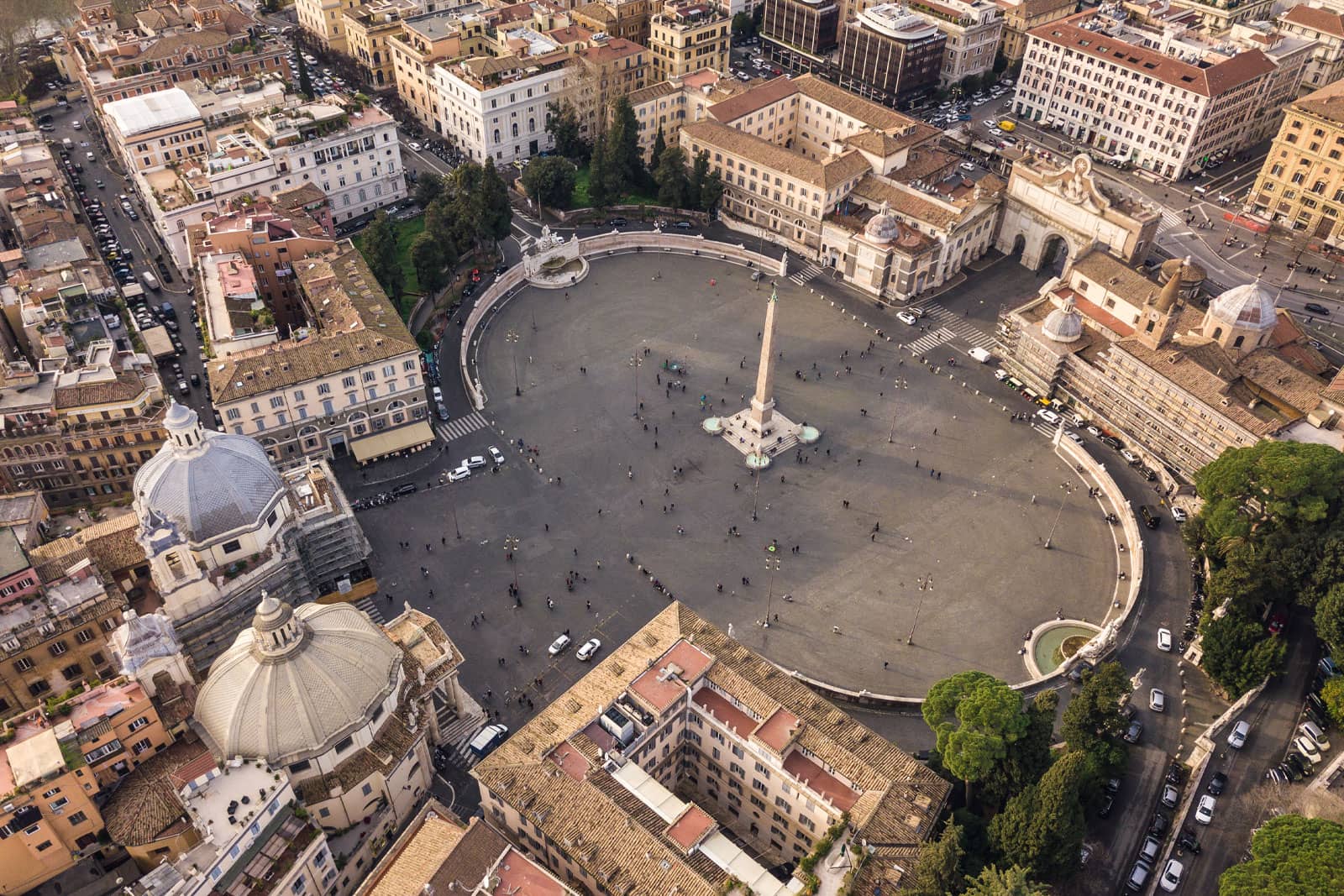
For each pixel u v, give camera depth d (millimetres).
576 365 188250
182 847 101812
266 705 106438
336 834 111250
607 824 100688
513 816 105688
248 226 184250
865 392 183500
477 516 157875
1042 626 142375
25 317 169250
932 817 103000
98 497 159375
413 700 116938
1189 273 195750
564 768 105938
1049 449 172750
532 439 172250
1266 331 168125
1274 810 114938
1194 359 164625
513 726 127938
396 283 191375
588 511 159500
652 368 188000
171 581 121250
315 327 177500
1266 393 164750
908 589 147750
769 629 141375
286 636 108125
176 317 197250
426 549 151875
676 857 97562
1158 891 107562
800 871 100500
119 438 154125
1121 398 170375
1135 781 120688
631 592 146500
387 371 163000
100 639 122062
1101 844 114188
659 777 119312
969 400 182750
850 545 154625
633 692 113438
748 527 157250
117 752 103625
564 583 147625
